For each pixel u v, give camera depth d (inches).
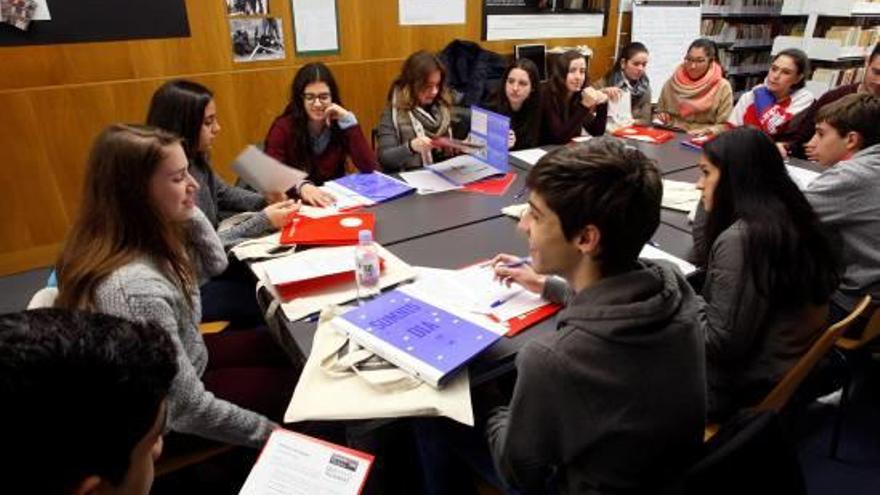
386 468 57.6
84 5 113.3
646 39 185.8
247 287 81.7
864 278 68.3
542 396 32.9
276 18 134.0
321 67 100.0
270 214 72.6
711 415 55.7
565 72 126.4
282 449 38.3
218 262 64.3
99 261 44.0
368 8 144.9
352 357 44.1
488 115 94.9
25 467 18.0
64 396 18.4
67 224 123.3
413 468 57.3
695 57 146.9
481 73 154.3
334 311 51.1
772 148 51.6
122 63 120.2
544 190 33.4
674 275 35.1
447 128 116.3
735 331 51.0
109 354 19.9
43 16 110.0
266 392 55.7
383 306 50.4
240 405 54.2
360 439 51.1
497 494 47.5
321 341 46.7
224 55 130.5
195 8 124.3
